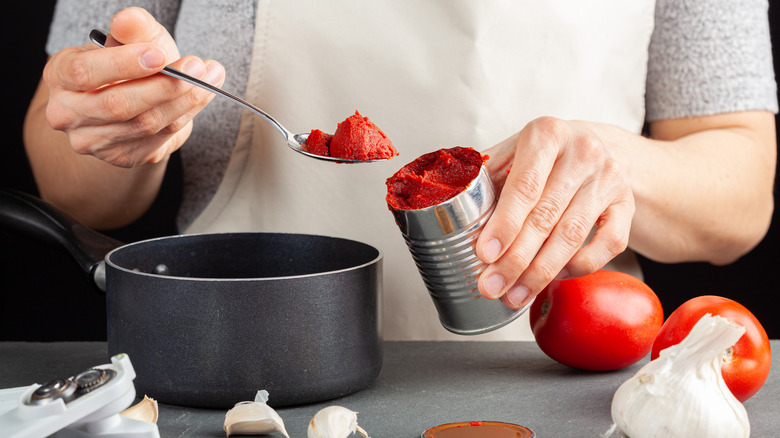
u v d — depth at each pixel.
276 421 0.67
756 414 0.73
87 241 0.91
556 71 1.19
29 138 1.31
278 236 0.88
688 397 0.64
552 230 0.76
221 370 0.71
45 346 0.94
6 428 0.54
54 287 1.90
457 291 0.73
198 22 1.22
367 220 1.20
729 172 1.22
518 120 1.20
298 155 1.20
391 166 1.19
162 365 0.72
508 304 0.74
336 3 1.17
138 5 1.29
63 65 0.80
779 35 1.94
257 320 0.71
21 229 0.92
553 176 0.77
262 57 1.19
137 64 0.76
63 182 1.29
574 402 0.76
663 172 1.13
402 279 1.21
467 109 1.18
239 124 1.22
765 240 1.99
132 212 1.35
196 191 1.27
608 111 1.26
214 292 0.70
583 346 0.82
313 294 0.72
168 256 0.86
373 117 1.19
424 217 0.68
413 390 0.79
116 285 0.74
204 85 0.79
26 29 1.86
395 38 1.17
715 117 1.31
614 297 0.82
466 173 0.73
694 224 1.20
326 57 1.18
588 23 1.19
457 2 1.15
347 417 0.67
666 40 1.30
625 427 0.66
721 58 1.28
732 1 1.28
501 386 0.81
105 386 0.58
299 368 0.72
